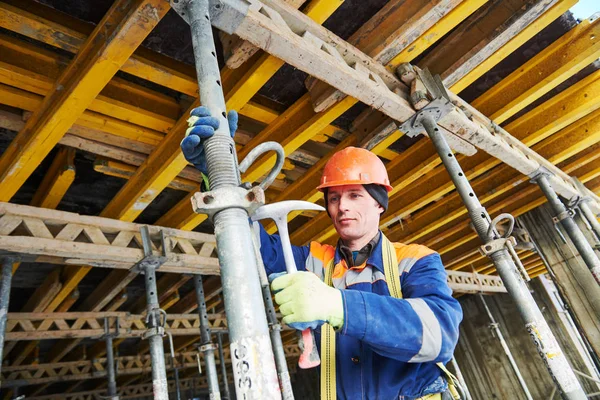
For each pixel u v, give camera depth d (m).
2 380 11.51
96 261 5.35
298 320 1.32
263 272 1.56
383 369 1.75
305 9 3.81
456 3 3.78
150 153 5.01
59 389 19.12
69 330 8.51
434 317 1.53
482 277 12.88
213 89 2.00
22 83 3.73
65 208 6.28
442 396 1.72
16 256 4.84
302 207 1.64
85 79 3.48
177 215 6.48
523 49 5.20
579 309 8.18
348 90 4.09
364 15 4.31
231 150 1.64
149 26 3.21
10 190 4.52
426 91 4.60
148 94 4.53
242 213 1.47
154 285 5.61
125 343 15.14
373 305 1.44
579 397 3.58
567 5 4.11
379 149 5.76
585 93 5.75
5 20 3.29
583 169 7.95
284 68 4.60
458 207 8.12
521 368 13.91
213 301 10.64
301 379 21.27
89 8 3.55
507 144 5.84
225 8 2.99
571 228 6.45
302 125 4.88
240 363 1.24
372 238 2.09
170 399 20.47
